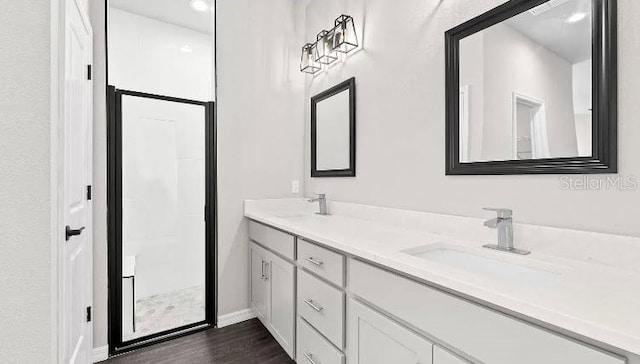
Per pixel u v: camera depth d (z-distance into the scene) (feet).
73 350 4.53
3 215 2.62
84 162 5.23
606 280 2.69
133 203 8.32
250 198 7.92
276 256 6.30
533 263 3.31
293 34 8.58
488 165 4.21
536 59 3.72
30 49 2.72
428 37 5.10
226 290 7.57
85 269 5.37
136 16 8.73
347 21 6.84
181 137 8.93
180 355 6.14
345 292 4.29
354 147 6.72
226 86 7.59
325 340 4.66
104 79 6.10
